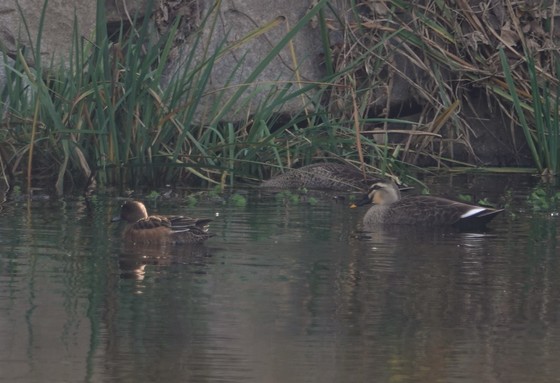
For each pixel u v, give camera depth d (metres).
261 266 12.14
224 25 20.89
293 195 18.08
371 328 9.68
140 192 17.72
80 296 10.63
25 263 12.09
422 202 15.55
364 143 19.56
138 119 18.23
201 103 20.38
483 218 15.44
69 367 8.52
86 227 14.45
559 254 13.06
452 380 8.38
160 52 20.84
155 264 12.19
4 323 9.65
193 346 9.08
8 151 18.58
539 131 20.75
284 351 8.98
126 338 9.28
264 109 19.08
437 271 12.01
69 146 18.17
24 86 20.05
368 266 12.23
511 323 9.91
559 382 8.36
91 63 18.19
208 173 18.89
